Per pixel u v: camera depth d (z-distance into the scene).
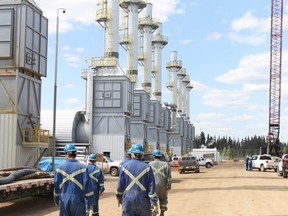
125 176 8.27
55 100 30.09
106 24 58.28
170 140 112.81
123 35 71.12
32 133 28.38
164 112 91.69
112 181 31.50
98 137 54.12
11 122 27.11
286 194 21.81
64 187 8.33
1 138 27.08
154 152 11.82
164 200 11.69
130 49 70.75
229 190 24.11
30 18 28.38
